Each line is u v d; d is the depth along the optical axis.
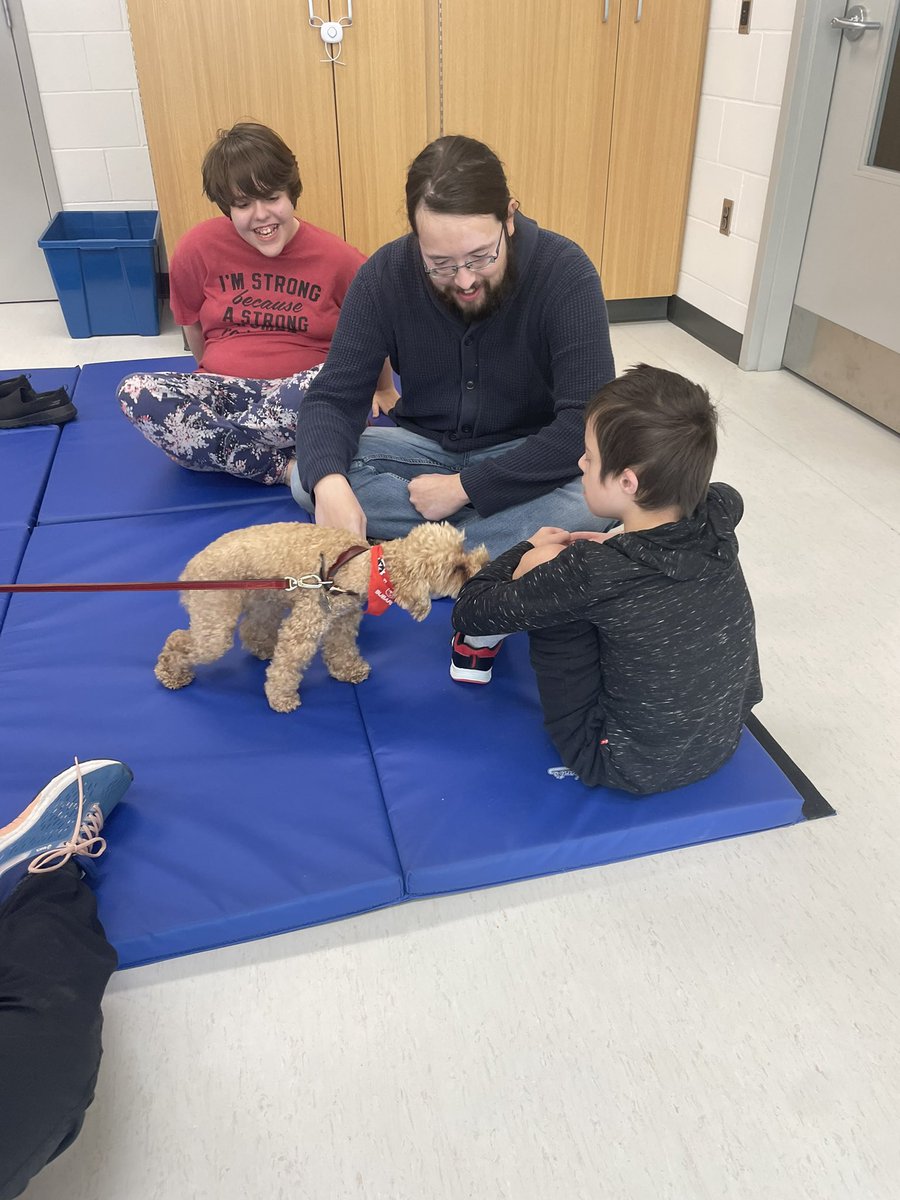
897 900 1.39
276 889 1.29
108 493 2.26
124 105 3.66
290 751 1.52
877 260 2.84
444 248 1.50
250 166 2.14
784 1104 1.12
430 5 3.11
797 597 2.10
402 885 1.32
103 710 1.59
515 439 1.98
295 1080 1.14
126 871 1.31
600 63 3.31
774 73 3.00
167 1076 1.15
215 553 1.52
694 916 1.36
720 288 3.53
